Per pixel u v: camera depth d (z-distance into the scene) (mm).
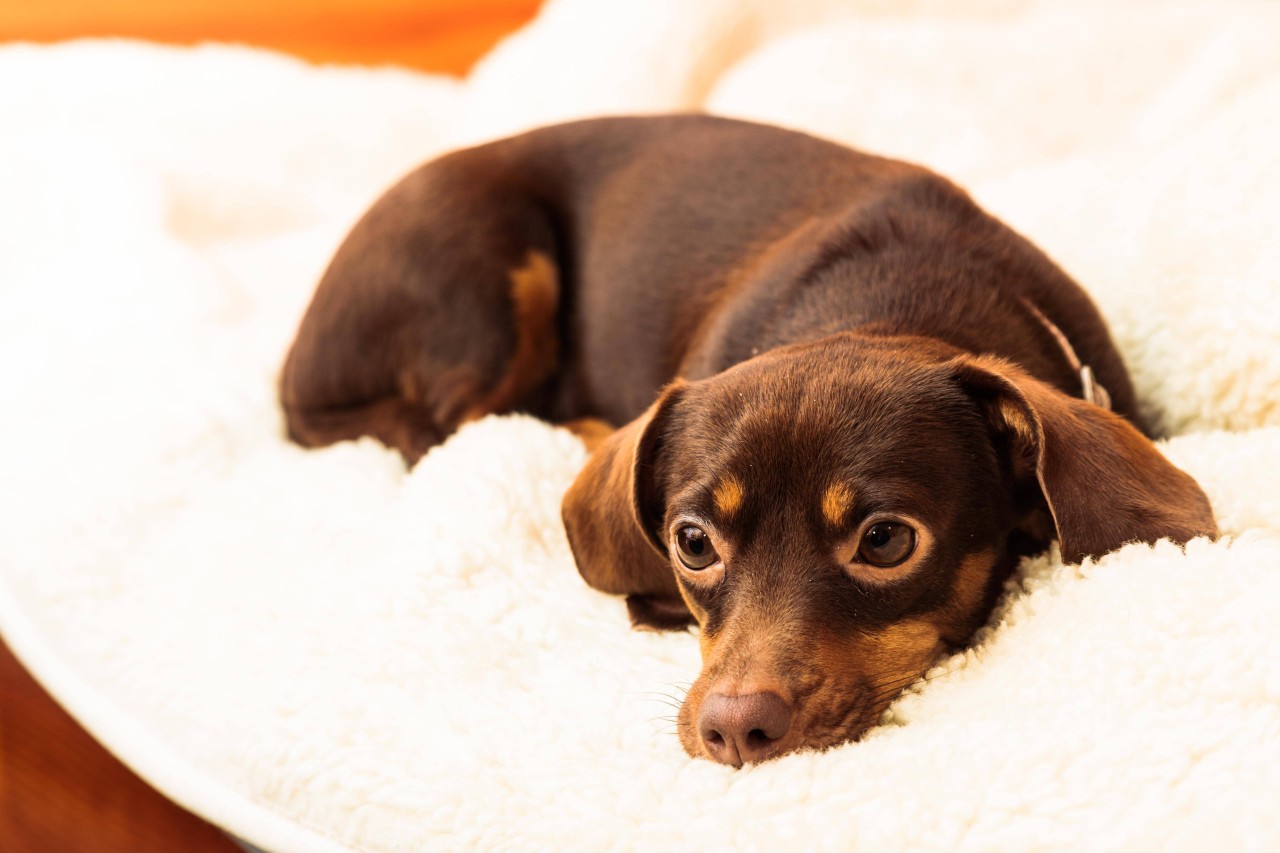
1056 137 1000
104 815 817
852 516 596
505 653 668
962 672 604
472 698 649
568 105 1128
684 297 789
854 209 740
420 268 841
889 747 576
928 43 1050
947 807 549
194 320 946
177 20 1412
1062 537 597
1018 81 1024
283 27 1437
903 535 596
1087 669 578
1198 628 575
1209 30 1048
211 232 1133
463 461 741
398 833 619
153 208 1055
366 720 652
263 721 671
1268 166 735
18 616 785
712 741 586
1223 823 524
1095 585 596
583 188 861
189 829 795
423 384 847
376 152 1244
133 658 738
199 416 853
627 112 1110
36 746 852
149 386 882
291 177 1218
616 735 619
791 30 1180
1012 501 626
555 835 591
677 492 627
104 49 1244
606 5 1162
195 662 718
